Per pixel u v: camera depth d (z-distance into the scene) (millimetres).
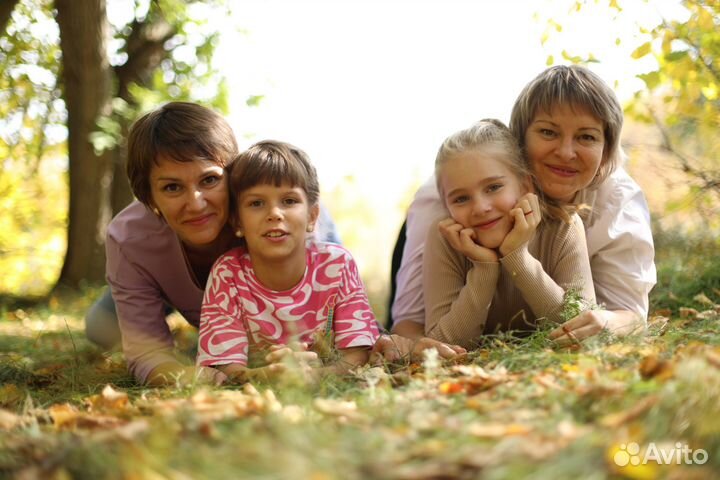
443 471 1479
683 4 4410
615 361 2408
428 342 2992
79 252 8250
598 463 1509
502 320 3350
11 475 1668
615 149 3268
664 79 4469
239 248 3131
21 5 8164
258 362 2941
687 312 3779
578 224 3240
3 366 3580
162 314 3436
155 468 1559
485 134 3133
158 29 9102
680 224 5281
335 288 3070
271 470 1518
